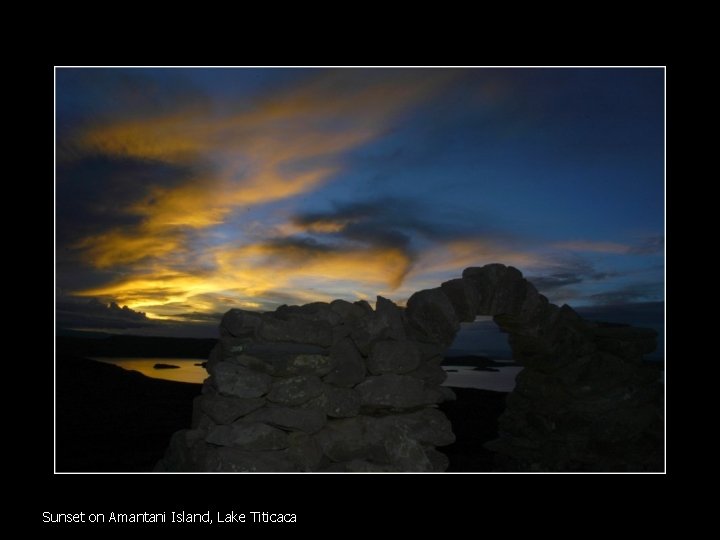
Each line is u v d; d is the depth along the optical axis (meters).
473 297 6.14
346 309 5.54
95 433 8.19
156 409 9.72
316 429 4.80
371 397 5.14
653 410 7.30
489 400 11.64
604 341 7.58
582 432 7.08
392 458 4.93
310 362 4.91
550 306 6.96
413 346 5.40
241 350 4.92
